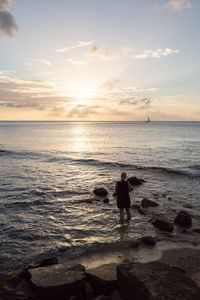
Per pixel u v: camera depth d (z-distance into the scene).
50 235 6.64
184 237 6.46
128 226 7.27
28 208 9.02
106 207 9.19
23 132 88.75
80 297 3.86
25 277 4.32
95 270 4.37
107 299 3.66
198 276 4.45
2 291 3.75
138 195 10.82
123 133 81.12
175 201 9.87
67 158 23.17
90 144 40.44
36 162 20.94
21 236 6.57
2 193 11.08
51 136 65.50
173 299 2.95
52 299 3.63
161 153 27.17
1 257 5.40
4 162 20.84
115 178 14.48
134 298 3.39
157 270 3.79
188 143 40.16
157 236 6.53
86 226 7.31
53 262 4.87
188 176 14.84
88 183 13.16
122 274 3.78
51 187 12.23
